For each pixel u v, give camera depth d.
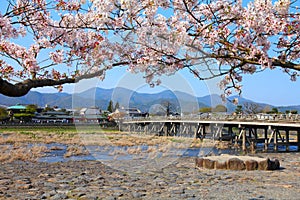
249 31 5.12
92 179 14.30
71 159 21.88
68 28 5.77
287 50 4.86
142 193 11.54
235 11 5.29
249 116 33.94
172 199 10.69
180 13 5.82
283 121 29.30
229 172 16.31
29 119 72.31
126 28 5.32
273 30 5.11
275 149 29.88
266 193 11.63
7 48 5.47
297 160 22.31
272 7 5.28
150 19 5.47
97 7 5.25
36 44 5.71
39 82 3.57
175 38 5.16
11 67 5.21
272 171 16.86
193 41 4.89
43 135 44.06
